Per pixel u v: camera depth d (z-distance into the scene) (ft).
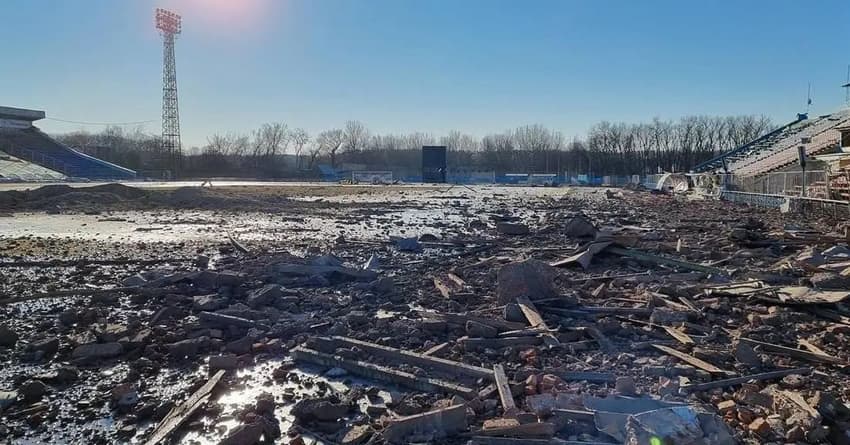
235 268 44.11
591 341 26.04
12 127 312.09
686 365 22.59
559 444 16.05
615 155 361.51
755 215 94.27
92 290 36.78
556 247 56.85
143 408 19.29
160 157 343.26
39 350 24.98
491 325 27.58
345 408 19.04
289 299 33.91
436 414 17.47
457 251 56.65
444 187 246.68
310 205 120.98
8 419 18.97
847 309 29.55
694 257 48.55
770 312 29.96
